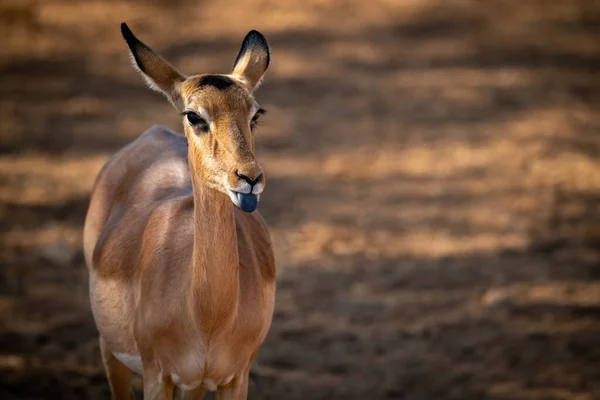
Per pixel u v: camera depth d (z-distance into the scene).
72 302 21.81
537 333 21.03
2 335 19.83
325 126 37.69
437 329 21.20
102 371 18.25
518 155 34.41
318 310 22.17
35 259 24.20
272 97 41.50
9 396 16.89
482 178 32.00
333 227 27.44
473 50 49.75
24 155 32.69
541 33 53.16
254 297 12.10
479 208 29.17
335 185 31.19
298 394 17.97
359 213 28.64
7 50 46.12
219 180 10.75
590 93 43.00
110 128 36.06
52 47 47.03
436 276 24.20
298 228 27.31
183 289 11.62
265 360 19.42
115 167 14.87
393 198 30.06
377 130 37.38
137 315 12.20
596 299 22.78
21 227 26.28
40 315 21.02
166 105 39.44
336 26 53.19
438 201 29.81
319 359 19.69
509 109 40.47
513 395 18.23
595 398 18.06
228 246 11.20
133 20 52.38
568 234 27.02
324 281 23.86
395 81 44.28
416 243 26.42
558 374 19.14
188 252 11.92
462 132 37.22
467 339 20.77
